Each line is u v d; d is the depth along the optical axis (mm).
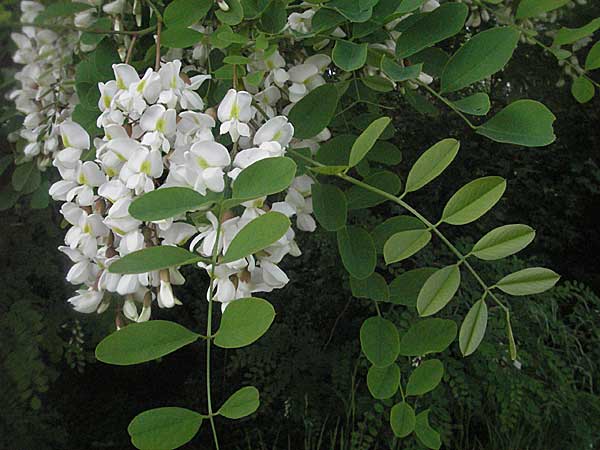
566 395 1115
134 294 349
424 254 1230
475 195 294
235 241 252
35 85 419
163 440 254
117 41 432
